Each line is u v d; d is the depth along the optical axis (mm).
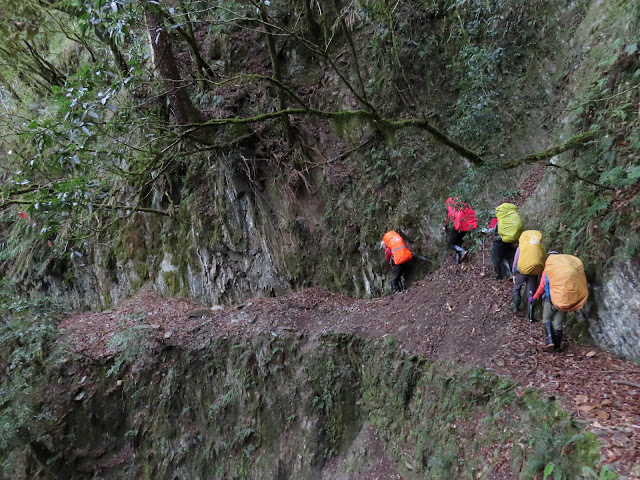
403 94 9258
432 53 9141
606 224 5230
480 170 6223
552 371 4898
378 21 9578
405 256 8156
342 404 7730
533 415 4449
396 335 7418
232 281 10125
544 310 5262
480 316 6586
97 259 11234
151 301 10445
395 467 6461
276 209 10078
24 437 7867
